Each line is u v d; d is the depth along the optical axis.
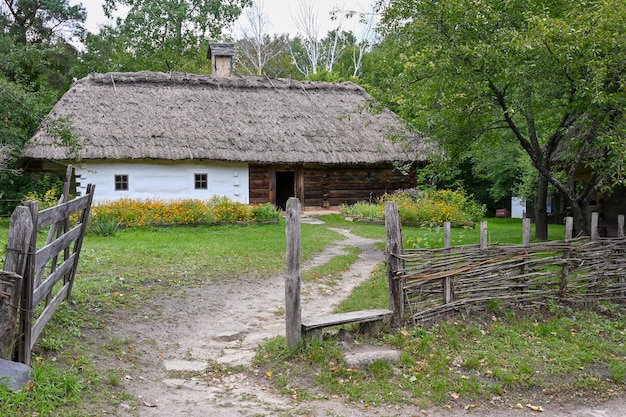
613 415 5.33
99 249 11.64
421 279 6.65
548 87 10.09
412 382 5.49
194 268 10.04
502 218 25.92
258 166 22.44
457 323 6.84
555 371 6.05
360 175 23.88
